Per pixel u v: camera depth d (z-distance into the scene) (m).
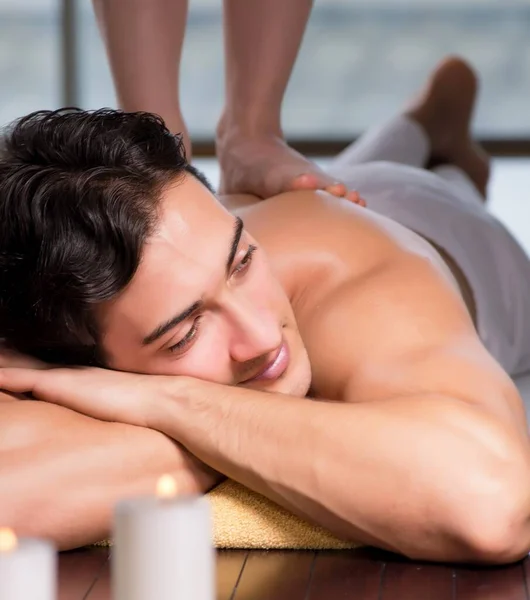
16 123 1.92
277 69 2.77
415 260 2.20
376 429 1.66
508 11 6.55
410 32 6.62
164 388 1.81
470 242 2.96
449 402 1.71
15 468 1.71
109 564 1.71
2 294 1.88
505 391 1.83
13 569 0.99
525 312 3.05
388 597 1.55
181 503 1.06
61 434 1.77
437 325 1.98
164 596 1.03
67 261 1.77
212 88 6.75
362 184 3.06
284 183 2.56
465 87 4.39
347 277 2.15
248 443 1.72
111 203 1.75
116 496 1.74
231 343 1.83
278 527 1.77
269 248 2.23
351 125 6.69
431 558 1.68
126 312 1.79
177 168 1.83
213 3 6.73
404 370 1.86
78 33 6.73
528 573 1.64
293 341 1.94
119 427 1.80
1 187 1.83
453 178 4.21
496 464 1.63
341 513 1.66
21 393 1.92
